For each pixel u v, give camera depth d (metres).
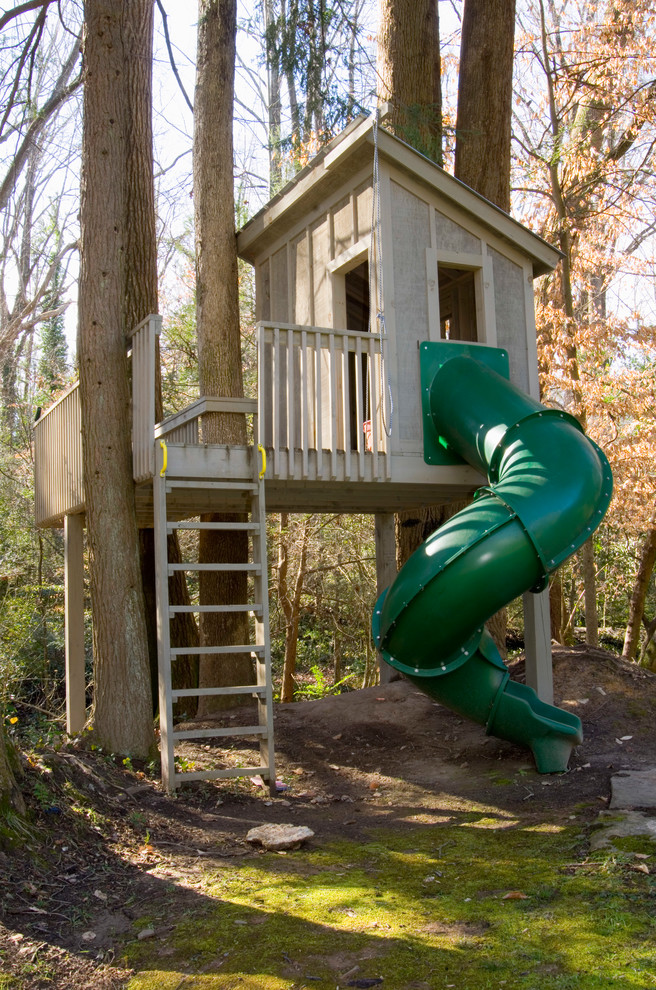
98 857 4.31
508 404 6.54
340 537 14.79
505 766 6.47
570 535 5.69
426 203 7.45
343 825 5.28
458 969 3.10
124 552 6.45
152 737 6.34
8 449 17.97
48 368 20.80
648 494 11.85
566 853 4.33
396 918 3.59
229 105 9.51
